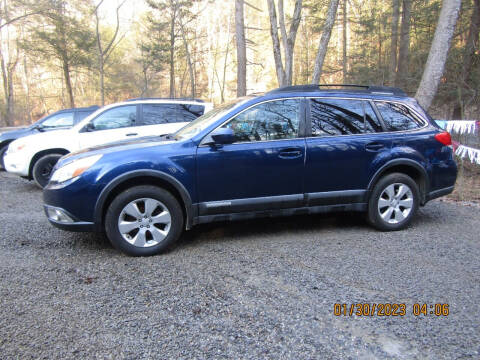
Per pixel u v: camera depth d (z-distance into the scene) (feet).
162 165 12.35
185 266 11.50
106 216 12.06
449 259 11.84
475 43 39.96
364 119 14.38
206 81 162.09
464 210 18.11
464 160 27.94
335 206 14.10
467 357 7.16
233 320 8.45
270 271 11.04
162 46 94.48
